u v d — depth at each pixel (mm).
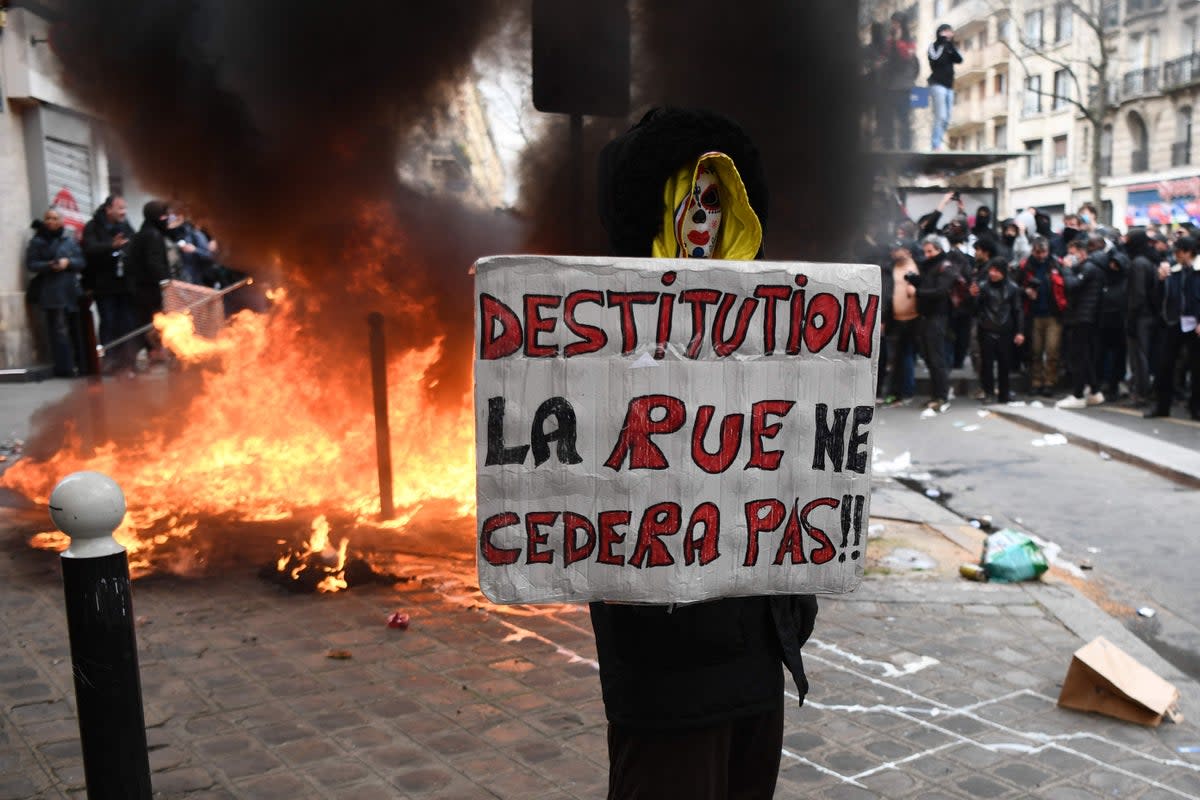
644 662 1884
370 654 4094
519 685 3816
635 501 1846
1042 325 12883
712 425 1868
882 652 4270
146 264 10828
